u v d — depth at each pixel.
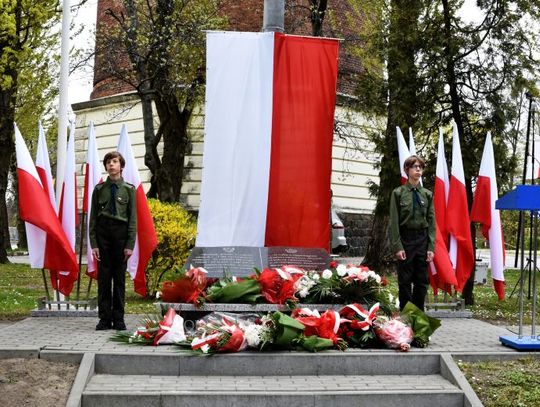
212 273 9.51
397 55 14.23
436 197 11.48
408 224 9.55
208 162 9.95
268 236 9.95
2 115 21.67
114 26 21.83
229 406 6.75
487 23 13.73
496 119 13.71
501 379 7.42
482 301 14.41
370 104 16.80
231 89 10.03
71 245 10.67
